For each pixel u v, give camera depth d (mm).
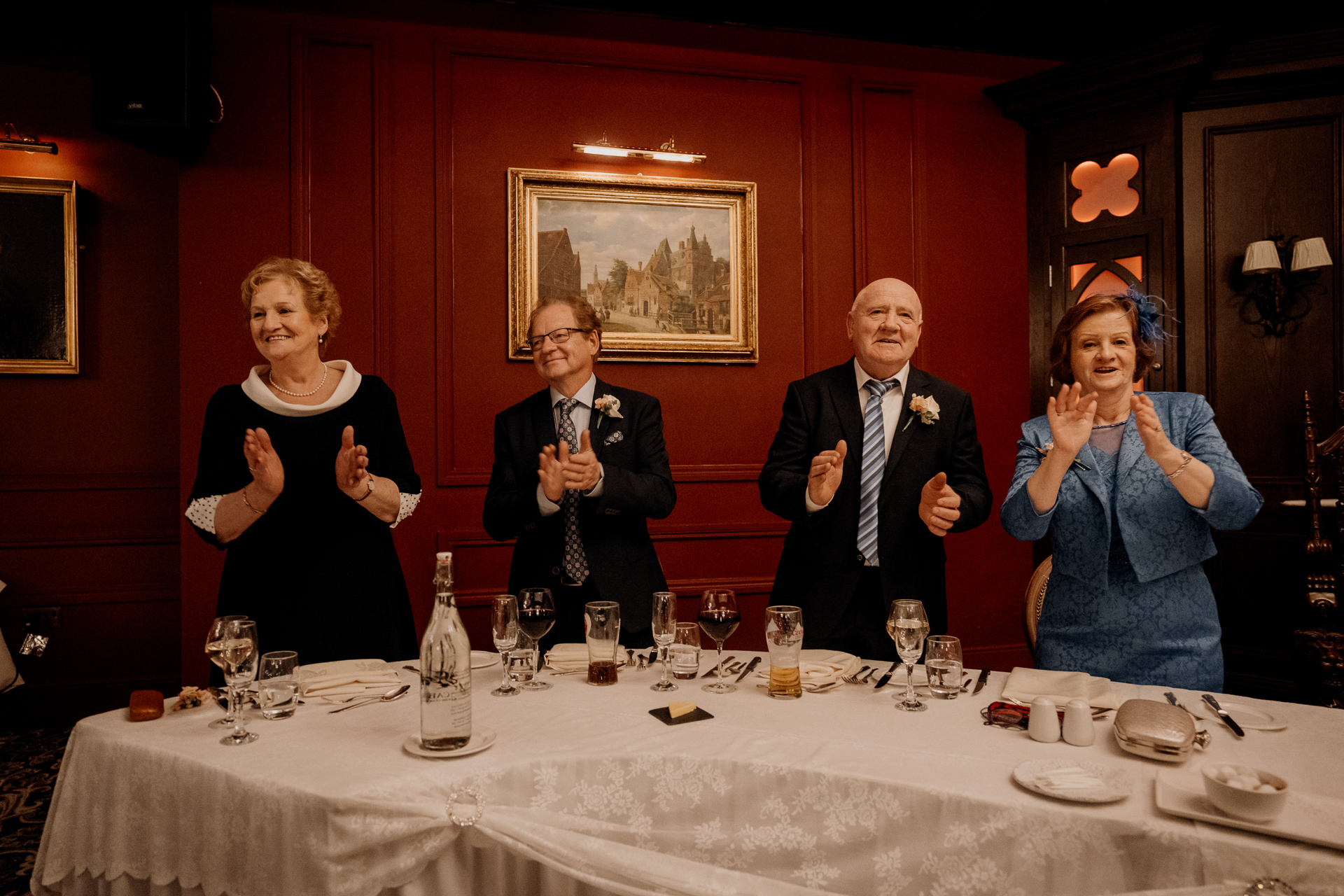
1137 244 3822
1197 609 1697
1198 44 3537
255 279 1908
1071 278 3992
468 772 1145
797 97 3820
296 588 1883
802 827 1133
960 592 3900
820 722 1332
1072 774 1080
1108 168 3918
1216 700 1395
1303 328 3750
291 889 1082
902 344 2129
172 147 3189
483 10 3557
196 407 3285
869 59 3928
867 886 1097
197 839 1167
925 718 1346
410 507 2023
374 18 3461
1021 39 3924
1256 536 3783
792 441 2227
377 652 1931
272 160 3369
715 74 3730
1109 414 1823
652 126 3688
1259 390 3814
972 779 1102
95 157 3660
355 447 1758
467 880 1144
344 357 3412
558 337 2164
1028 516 1722
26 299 3555
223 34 3336
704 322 3701
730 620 1521
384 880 1080
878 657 2037
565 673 1642
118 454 3678
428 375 3480
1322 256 3584
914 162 3912
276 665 1365
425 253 3486
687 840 1169
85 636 3607
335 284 3406
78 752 1297
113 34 3023
